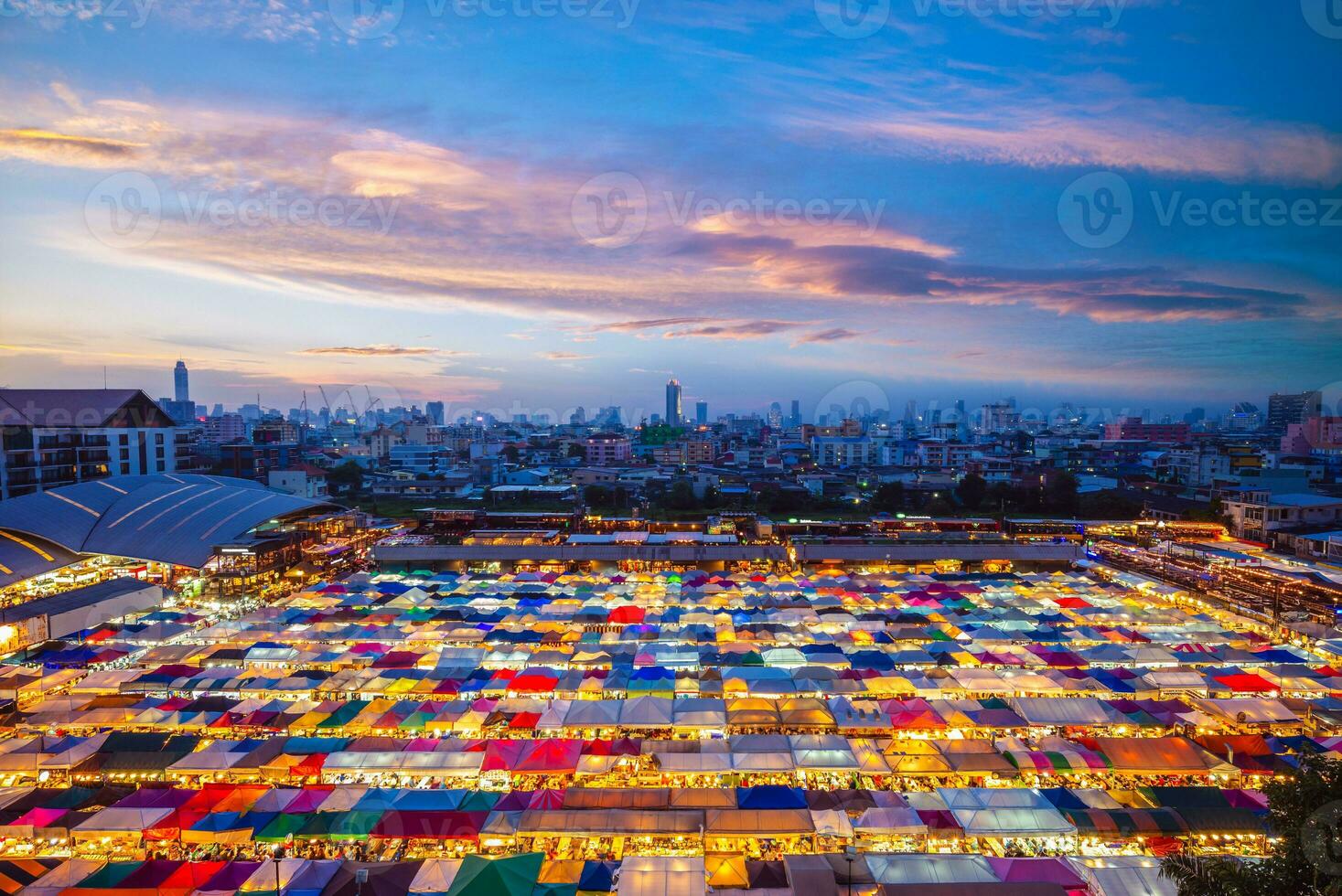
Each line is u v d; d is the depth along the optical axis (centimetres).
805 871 2608
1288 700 4084
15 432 8806
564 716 3897
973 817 2948
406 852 2917
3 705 4100
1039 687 4338
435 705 3984
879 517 10981
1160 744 3500
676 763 3403
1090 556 8831
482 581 7250
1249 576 7438
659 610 6156
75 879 2597
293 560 7931
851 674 4553
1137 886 2542
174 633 5488
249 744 3559
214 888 2570
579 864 2678
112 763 3459
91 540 7081
